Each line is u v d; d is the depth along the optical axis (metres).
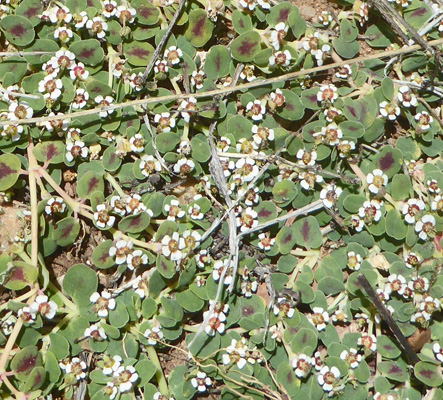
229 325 0.24
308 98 0.25
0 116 0.24
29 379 0.23
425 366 0.24
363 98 0.25
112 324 0.24
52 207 0.24
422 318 0.24
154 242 0.24
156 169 0.25
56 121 0.24
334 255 0.25
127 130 0.25
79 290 0.24
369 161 0.25
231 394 0.24
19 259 0.24
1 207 0.24
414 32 0.25
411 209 0.25
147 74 0.25
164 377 0.24
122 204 0.24
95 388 0.24
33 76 0.24
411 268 0.25
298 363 0.24
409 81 0.26
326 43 0.25
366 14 0.26
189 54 0.25
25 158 0.24
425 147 0.25
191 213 0.24
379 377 0.24
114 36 0.25
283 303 0.24
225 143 0.25
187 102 0.25
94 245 0.25
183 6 0.25
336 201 0.25
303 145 0.25
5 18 0.24
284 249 0.25
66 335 0.24
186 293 0.24
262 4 0.25
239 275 0.24
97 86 0.24
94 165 0.25
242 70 0.25
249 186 0.24
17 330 0.23
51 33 0.25
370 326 0.25
